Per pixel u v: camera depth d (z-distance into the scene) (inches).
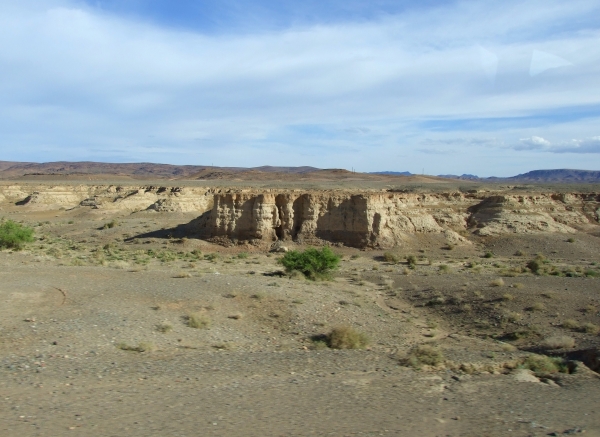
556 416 491.2
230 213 2340.1
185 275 1289.4
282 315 991.6
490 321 1048.2
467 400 537.0
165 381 575.2
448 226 2554.1
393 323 1030.4
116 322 848.3
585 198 2967.5
